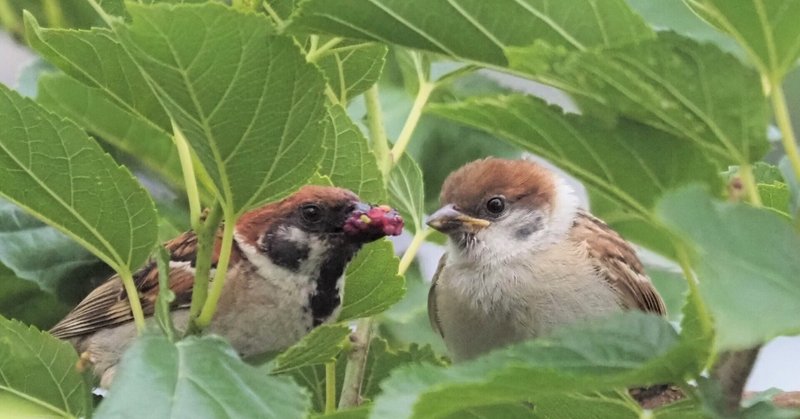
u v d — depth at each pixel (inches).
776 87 72.7
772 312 58.4
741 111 74.1
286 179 90.1
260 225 145.2
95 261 149.3
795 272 61.4
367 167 127.2
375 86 132.0
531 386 66.4
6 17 140.5
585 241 161.5
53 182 98.3
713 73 72.5
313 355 95.7
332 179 128.4
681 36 71.1
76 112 142.4
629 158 80.1
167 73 81.6
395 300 122.7
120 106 102.8
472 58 82.2
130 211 100.0
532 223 162.2
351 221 133.3
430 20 80.2
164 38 78.7
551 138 82.4
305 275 145.2
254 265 145.0
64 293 148.4
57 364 102.0
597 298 159.0
